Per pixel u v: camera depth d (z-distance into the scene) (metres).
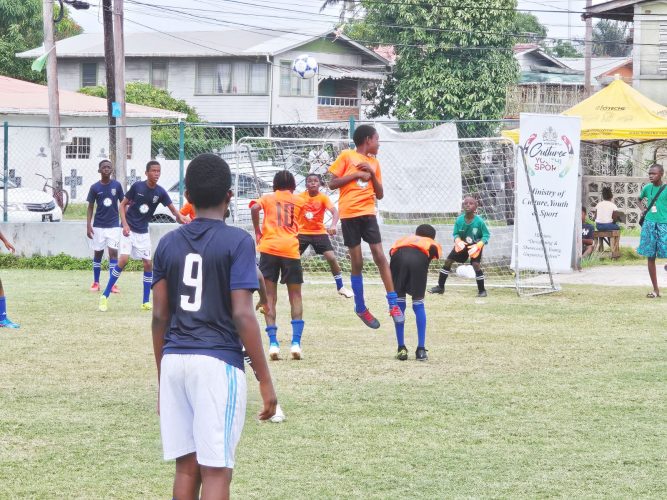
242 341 10.24
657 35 78.62
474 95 102.50
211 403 9.96
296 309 22.64
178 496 10.32
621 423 16.89
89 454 14.98
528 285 36.47
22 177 80.69
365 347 24.41
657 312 30.23
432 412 17.70
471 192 42.22
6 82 91.19
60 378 20.47
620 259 46.88
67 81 115.88
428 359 22.75
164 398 10.23
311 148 48.78
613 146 59.78
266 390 10.39
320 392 19.30
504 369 21.61
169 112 91.50
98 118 85.88
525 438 15.95
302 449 15.31
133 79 112.38
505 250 40.19
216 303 10.21
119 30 56.72
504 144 42.44
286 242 22.27
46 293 34.38
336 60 114.88
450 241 41.16
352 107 116.00
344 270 41.00
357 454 15.05
